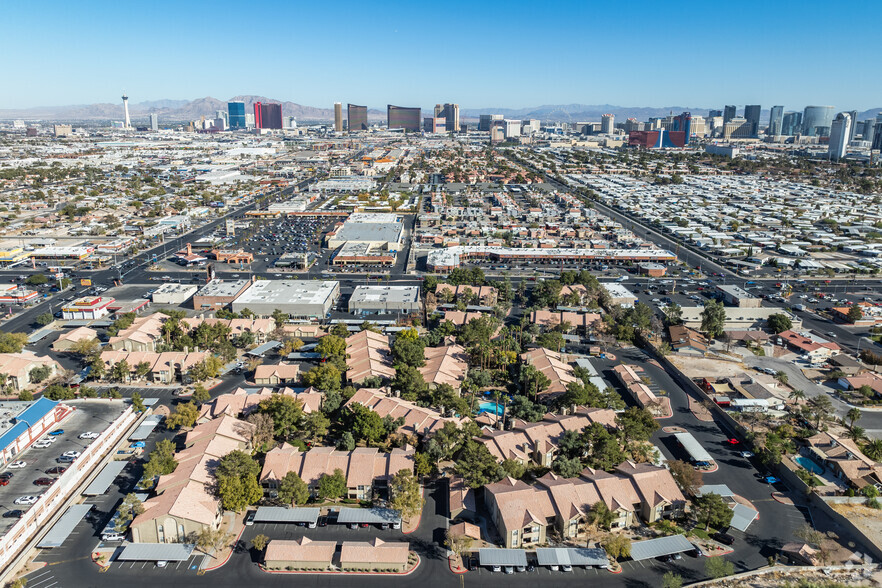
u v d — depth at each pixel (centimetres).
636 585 14538
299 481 16938
